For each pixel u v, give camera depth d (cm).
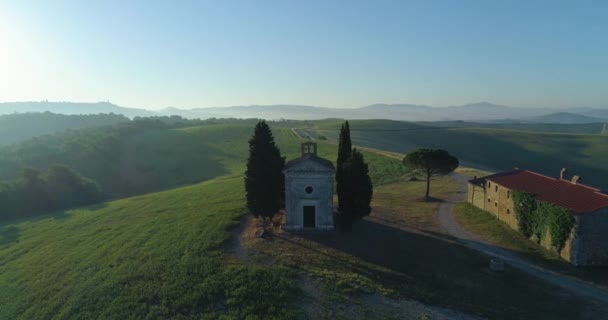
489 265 3450
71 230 4906
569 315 2706
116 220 5116
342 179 4100
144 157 11981
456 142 16575
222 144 14025
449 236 4241
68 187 7694
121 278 3089
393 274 3145
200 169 11175
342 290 2795
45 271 3528
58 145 12406
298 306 2605
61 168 7862
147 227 4462
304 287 2834
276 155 4012
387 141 15612
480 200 5309
